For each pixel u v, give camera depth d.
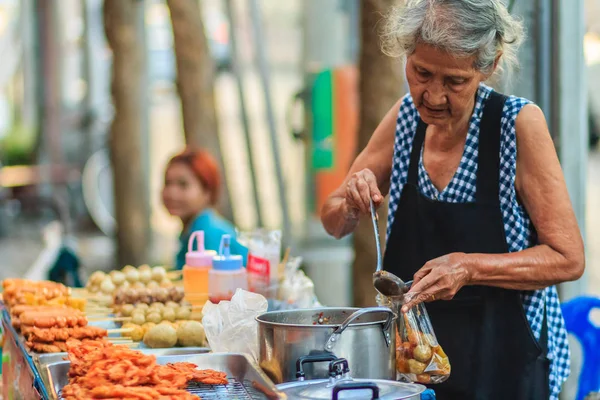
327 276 11.03
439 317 3.37
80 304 4.36
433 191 3.46
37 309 4.02
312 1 11.08
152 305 4.12
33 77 23.19
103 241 18.67
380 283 3.05
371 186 3.27
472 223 3.32
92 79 20.28
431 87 3.10
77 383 2.80
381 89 6.30
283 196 11.85
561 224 3.21
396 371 2.95
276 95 14.63
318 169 11.05
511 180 3.29
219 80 16.08
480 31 3.00
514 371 3.28
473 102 3.36
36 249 17.64
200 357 3.08
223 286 3.95
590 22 5.72
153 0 19.22
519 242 3.33
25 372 3.47
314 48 11.08
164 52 19.80
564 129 5.03
